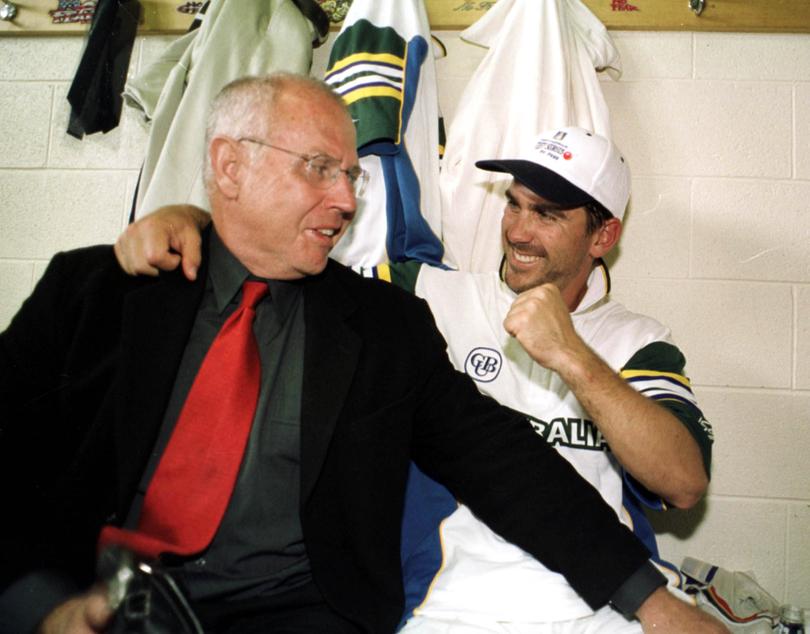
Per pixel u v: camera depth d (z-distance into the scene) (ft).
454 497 4.22
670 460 4.09
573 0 6.02
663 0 6.18
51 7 6.57
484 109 5.84
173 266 3.62
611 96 6.30
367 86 5.46
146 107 6.00
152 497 3.46
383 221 5.49
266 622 3.49
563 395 4.77
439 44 6.33
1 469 3.37
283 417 3.66
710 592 5.58
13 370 3.47
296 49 5.82
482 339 5.03
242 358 3.60
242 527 3.55
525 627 3.71
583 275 5.10
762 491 6.07
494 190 5.80
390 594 3.59
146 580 2.85
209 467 3.49
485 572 3.86
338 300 3.95
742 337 6.14
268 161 3.67
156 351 3.56
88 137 6.59
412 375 3.92
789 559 6.02
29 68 6.67
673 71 6.28
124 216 6.54
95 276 3.67
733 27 6.16
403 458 3.79
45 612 2.99
